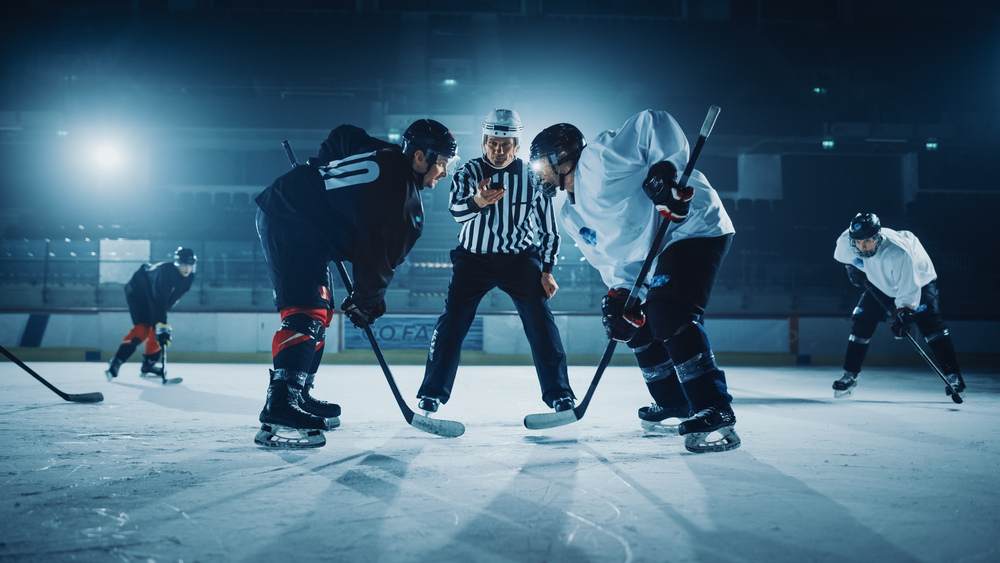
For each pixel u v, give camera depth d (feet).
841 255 15.67
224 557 4.17
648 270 7.50
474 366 30.66
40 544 4.42
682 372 7.49
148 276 19.58
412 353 33.86
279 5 59.36
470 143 57.57
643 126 7.61
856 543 4.43
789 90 58.23
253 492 5.80
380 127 56.54
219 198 56.13
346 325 33.88
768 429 9.95
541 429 9.48
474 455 7.54
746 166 57.82
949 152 57.62
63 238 50.19
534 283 9.59
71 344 33.01
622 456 7.48
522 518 5.00
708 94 58.29
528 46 59.16
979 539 4.52
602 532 4.66
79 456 7.57
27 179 55.52
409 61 58.54
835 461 7.22
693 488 5.94
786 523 4.87
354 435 9.15
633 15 60.80
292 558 4.16
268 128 55.36
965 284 47.32
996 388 19.10
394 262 7.88
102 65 57.41
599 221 7.95
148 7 58.95
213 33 58.34
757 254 50.39
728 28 59.82
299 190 7.89
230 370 25.53
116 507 5.32
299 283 7.77
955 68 59.21
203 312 33.30
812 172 57.88
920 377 23.81
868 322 15.53
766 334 34.91
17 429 9.87
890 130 56.90
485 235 9.49
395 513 5.14
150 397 14.99
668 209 7.12
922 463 7.14
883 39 59.62
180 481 6.24
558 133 8.11
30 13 56.95
